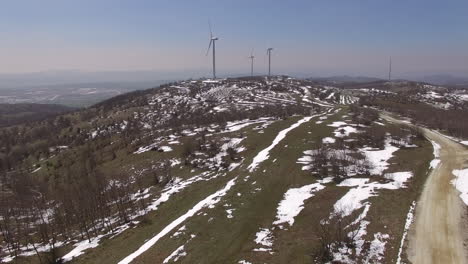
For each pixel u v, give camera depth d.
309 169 65.81
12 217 78.88
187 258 41.72
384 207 47.72
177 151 92.00
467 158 70.06
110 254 48.50
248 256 40.00
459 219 43.91
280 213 50.72
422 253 37.06
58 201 84.06
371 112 119.56
